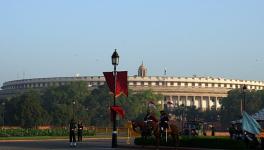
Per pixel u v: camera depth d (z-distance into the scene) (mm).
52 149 48062
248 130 43969
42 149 47969
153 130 47719
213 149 44562
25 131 99188
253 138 43906
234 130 53219
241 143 43719
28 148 49688
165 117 47375
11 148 49406
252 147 43719
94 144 60438
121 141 69500
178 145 47125
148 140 50188
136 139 52250
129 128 65375
